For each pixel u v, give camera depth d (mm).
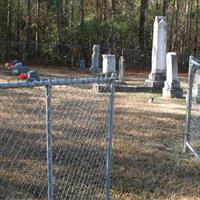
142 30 39875
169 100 16688
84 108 12922
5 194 6785
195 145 9938
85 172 7820
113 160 8578
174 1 41250
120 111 13414
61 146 9156
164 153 9312
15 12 36719
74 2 38156
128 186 7367
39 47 35438
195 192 7363
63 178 7469
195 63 8852
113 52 37312
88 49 35969
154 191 7258
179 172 8227
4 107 12859
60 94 15367
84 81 5535
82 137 9914
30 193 6906
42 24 36875
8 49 34656
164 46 20109
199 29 41844
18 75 22656
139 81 23578
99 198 6848
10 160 8172
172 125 11953
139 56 36531
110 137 6016
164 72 19844
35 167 7875
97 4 39531
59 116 11773
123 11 40031
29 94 15164
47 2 36406
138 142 10016
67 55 35625
